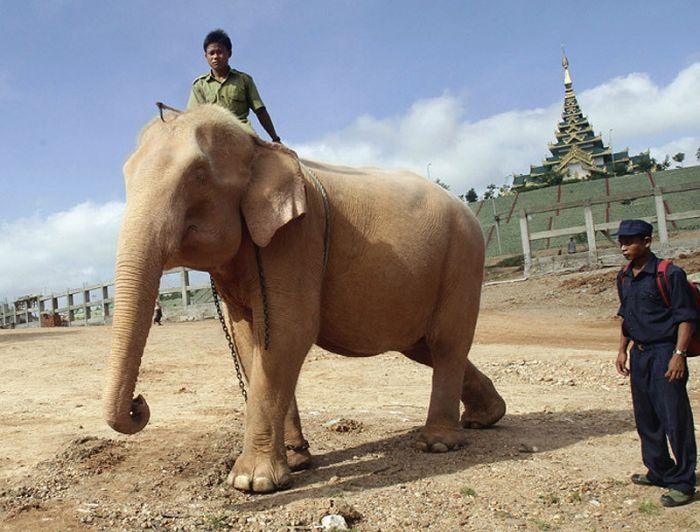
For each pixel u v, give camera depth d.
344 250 5.56
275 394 5.04
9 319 44.06
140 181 4.46
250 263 5.05
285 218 4.85
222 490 4.98
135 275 4.18
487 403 7.16
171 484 5.15
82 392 10.38
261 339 5.03
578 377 10.93
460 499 4.75
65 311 38.84
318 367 12.79
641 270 4.87
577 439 6.56
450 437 6.13
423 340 6.90
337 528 4.19
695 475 4.69
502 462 5.66
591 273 28.28
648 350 4.81
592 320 21.42
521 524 4.30
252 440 5.04
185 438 6.59
